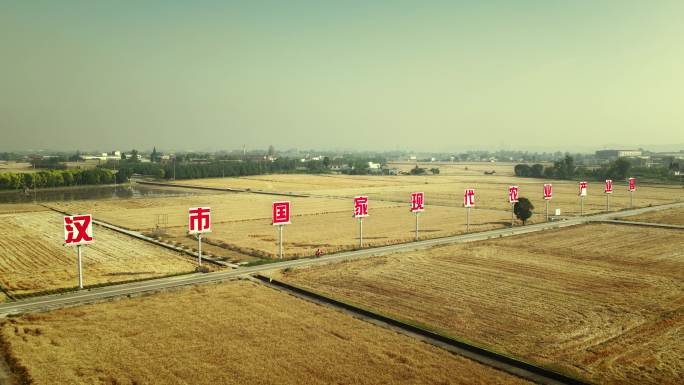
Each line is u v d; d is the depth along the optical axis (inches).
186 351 1277.1
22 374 1143.6
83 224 1919.3
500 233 3280.0
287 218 2583.7
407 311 1621.6
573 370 1175.6
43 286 1941.4
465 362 1232.2
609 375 1152.2
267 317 1550.2
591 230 3376.0
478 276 2110.0
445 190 7116.1
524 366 1205.1
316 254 2541.8
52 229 3535.9
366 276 2108.8
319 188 7475.4
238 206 5054.1
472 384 1109.7
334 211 4648.1
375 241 3014.3
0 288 1916.8
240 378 1126.4
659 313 1614.2
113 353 1262.3
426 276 2110.0
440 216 4284.0
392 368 1187.3
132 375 1136.8
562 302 1734.7
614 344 1347.2
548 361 1227.9
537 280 2042.3
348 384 1102.4
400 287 1927.9
